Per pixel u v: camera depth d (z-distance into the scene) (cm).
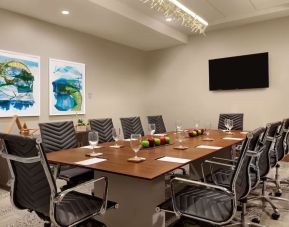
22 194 168
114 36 555
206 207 171
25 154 152
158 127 464
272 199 283
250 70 542
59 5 383
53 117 467
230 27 566
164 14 478
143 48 668
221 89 579
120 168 179
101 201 178
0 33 388
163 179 204
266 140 231
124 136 391
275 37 516
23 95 416
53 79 464
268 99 528
